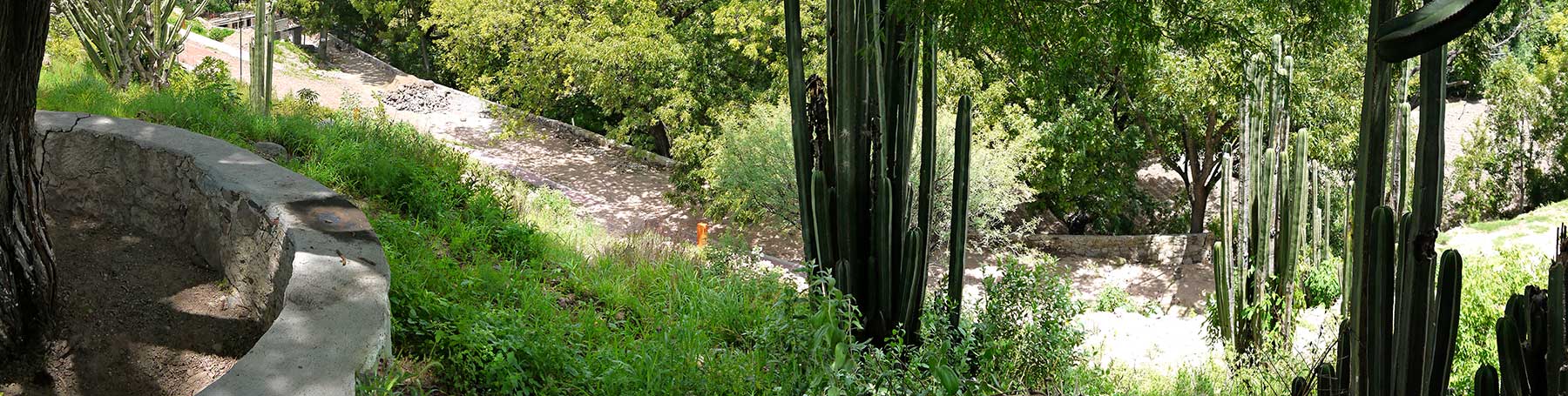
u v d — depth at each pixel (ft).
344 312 14.65
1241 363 32.17
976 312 25.17
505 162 78.38
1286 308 35.58
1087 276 65.26
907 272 20.76
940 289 23.66
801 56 21.38
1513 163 74.69
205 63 53.78
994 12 19.60
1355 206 10.57
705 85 66.08
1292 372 27.61
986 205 56.29
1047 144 62.23
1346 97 53.06
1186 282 64.18
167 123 32.50
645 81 67.10
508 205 30.42
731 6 60.49
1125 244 67.56
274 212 18.48
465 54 81.00
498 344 16.58
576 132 87.56
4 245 16.47
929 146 20.90
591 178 76.79
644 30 65.67
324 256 16.58
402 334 16.98
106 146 22.67
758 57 63.57
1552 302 8.47
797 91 21.42
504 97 76.64
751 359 18.48
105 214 22.88
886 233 20.62
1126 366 30.09
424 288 19.39
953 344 21.30
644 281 25.50
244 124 33.12
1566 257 8.40
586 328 19.67
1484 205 72.95
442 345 16.96
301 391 12.48
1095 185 65.82
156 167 21.95
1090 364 29.25
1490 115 75.25
